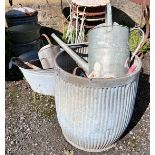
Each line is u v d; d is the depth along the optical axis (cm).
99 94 220
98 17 399
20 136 272
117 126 239
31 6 433
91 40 246
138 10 461
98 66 244
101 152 254
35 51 349
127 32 246
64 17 441
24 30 357
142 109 301
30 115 296
